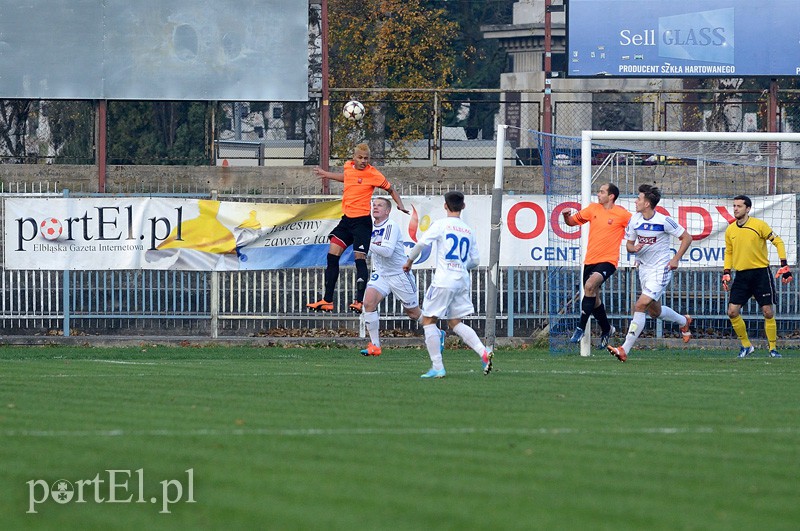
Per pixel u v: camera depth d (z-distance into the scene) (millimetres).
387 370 43938
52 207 61688
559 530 17922
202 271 62781
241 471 22266
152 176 77312
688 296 63750
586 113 97938
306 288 63656
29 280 62500
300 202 63812
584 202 54344
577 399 33656
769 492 20906
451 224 39406
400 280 53125
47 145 82688
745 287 54969
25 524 18281
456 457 23922
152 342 62375
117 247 62062
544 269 62969
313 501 19797
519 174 79062
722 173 69750
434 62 121062
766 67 73562
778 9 73375
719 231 62938
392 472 22312
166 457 23625
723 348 62406
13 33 69062
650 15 73312
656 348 62281
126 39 69812
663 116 81500
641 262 50312
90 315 62500
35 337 61938
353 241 53344
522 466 23047
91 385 36812
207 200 62531
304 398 33375
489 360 39875
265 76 70812
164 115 93625
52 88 69438
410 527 18031
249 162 84812
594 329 63125
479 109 118625
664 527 18219
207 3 70250
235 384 37312
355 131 91750
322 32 71812
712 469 22953
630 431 27516
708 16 73438
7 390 35219
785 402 33562
